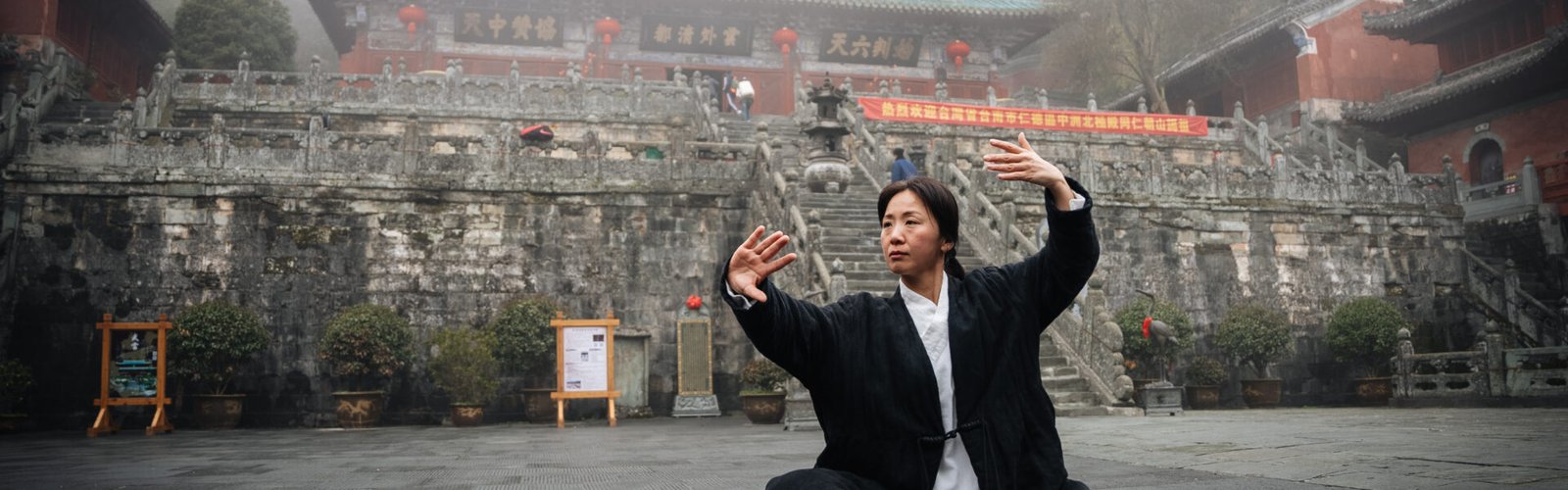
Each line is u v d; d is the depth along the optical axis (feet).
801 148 80.48
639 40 132.87
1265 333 75.05
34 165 64.34
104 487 24.36
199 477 26.91
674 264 71.05
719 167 73.31
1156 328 62.08
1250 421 43.24
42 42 98.07
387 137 70.85
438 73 102.99
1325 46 124.67
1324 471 22.31
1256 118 133.69
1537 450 25.68
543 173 70.79
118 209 64.90
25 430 59.88
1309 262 82.84
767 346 8.27
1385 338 75.25
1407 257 85.51
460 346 61.26
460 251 68.49
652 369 68.95
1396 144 125.90
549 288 69.10
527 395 64.03
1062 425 42.47
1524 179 97.86
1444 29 114.42
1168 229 79.87
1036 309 8.79
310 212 67.00
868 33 138.31
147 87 129.90
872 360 8.55
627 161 72.18
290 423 63.67
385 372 61.72
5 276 62.18
